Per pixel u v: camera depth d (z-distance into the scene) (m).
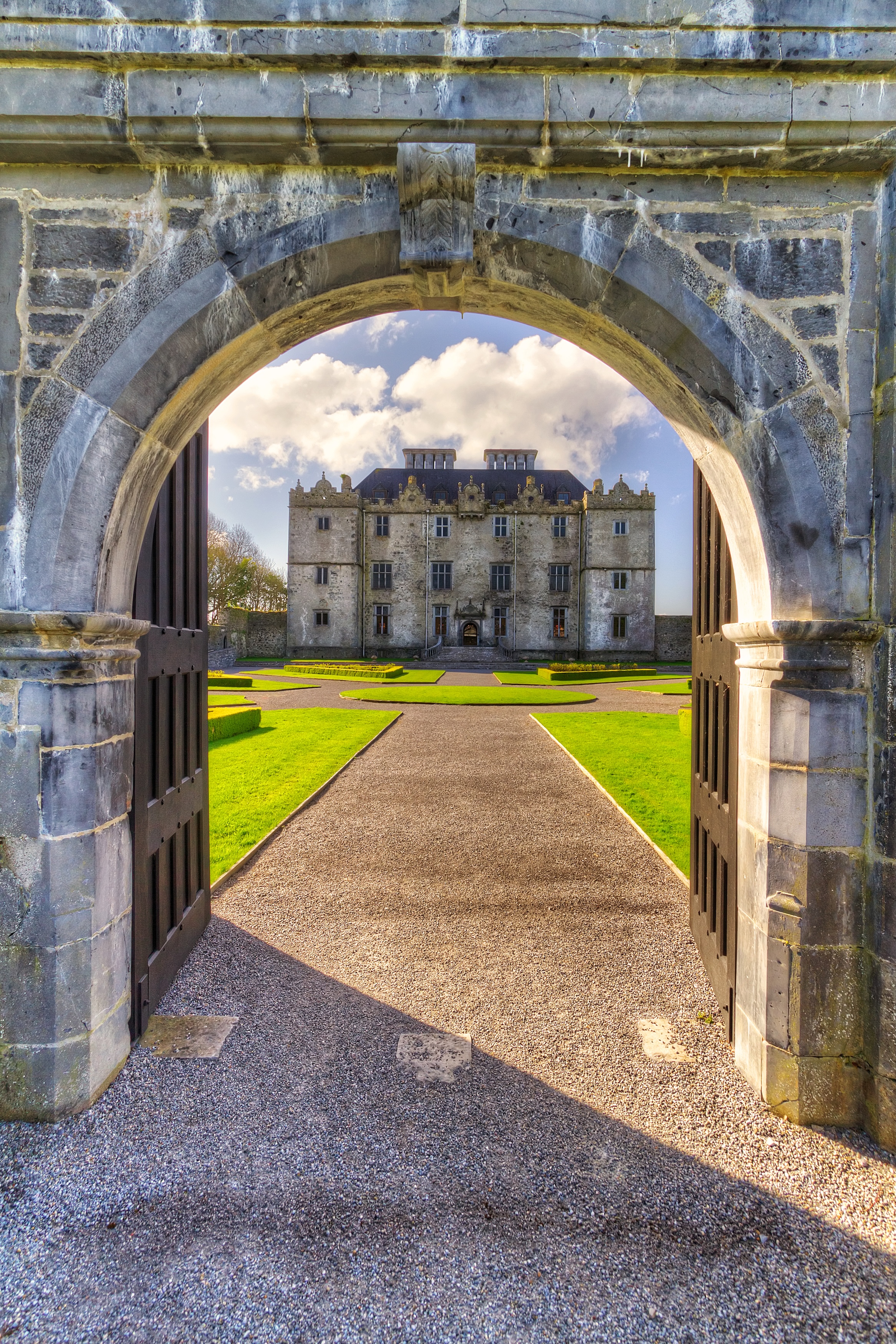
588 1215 2.11
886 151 2.52
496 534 40.72
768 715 2.68
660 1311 1.81
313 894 4.78
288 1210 2.10
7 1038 2.53
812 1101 2.59
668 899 4.74
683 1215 2.12
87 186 2.64
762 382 2.66
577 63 2.50
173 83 2.47
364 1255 1.95
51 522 2.57
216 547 45.94
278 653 42.38
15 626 2.45
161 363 2.67
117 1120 2.52
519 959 3.84
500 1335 1.73
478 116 2.51
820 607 2.62
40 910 2.53
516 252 2.73
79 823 2.59
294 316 2.92
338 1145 2.38
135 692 3.01
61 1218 2.07
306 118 2.49
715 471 2.97
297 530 40.19
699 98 2.51
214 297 2.66
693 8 2.47
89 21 2.42
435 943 4.04
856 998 2.60
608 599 39.91
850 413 2.63
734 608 3.22
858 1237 2.05
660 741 11.45
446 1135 2.44
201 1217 2.08
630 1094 2.70
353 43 2.46
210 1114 2.55
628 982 3.60
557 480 44.16
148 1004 3.15
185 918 3.77
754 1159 2.37
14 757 2.53
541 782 8.35
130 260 2.64
